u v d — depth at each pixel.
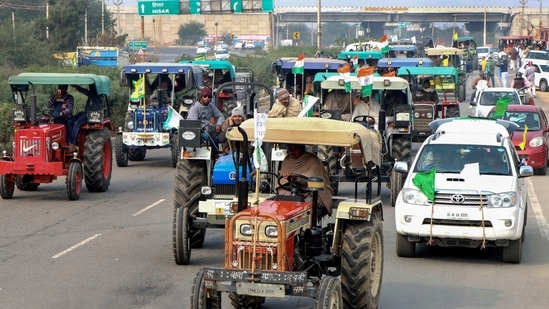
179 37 169.88
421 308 11.40
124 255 14.48
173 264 13.81
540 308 11.41
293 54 83.38
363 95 21.47
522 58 75.75
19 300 11.60
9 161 19.61
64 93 20.88
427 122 29.39
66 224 17.28
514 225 13.72
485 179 14.26
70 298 11.72
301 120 10.45
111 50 70.31
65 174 20.17
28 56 57.25
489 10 153.50
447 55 52.59
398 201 14.32
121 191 21.83
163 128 26.38
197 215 13.98
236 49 133.38
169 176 24.73
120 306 11.31
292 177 10.56
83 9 87.88
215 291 9.49
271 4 58.91
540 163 25.08
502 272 13.53
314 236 9.95
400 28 151.50
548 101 54.03
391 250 15.11
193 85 25.92
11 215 18.28
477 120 18.31
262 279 9.07
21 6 99.50
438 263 14.13
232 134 10.29
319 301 8.95
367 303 10.38
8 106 27.72
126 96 35.34
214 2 60.16
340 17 149.88
